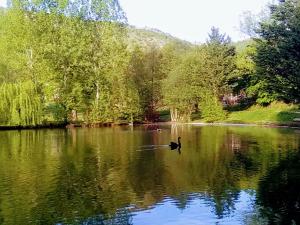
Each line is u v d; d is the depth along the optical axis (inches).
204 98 3149.6
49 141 1836.9
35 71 2871.6
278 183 930.7
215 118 3080.7
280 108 3107.8
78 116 3102.9
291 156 1282.0
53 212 736.3
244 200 800.3
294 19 1905.8
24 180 987.3
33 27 2898.6
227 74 3225.9
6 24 2962.6
